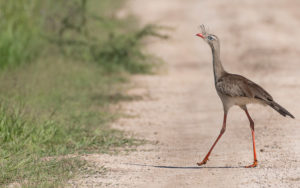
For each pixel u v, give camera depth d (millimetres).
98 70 40312
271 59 46094
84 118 28000
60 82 34531
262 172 19047
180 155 22109
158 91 36219
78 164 20359
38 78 34188
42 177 18719
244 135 24859
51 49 42531
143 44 48000
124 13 61438
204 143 23984
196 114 29969
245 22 60969
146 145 23891
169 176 19188
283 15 63938
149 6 68125
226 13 65438
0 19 39906
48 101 29750
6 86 31672
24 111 26125
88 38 43969
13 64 37062
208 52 50312
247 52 49500
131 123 28094
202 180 18578
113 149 23172
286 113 19500
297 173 18656
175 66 45312
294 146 22234
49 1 45750
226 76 20938
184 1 72438
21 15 41312
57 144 23516
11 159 20625
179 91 36281
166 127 27312
